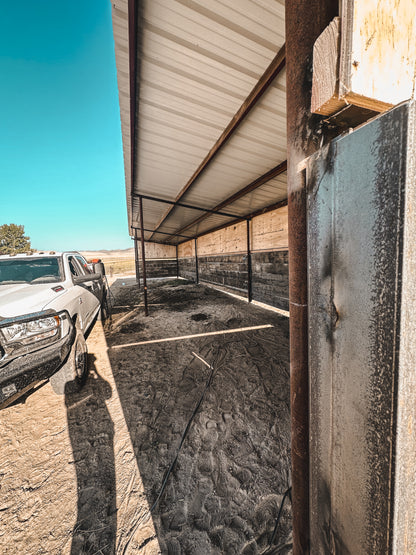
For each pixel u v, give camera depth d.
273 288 6.20
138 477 1.65
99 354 3.71
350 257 0.45
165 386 2.76
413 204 0.34
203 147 3.37
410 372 0.38
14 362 1.91
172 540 1.30
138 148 3.50
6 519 1.40
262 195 5.07
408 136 0.32
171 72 2.11
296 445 0.68
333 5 0.51
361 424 0.45
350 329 0.47
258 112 2.51
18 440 1.98
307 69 0.54
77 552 1.25
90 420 2.21
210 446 1.90
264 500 1.50
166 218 8.37
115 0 1.46
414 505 0.41
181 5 1.53
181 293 9.38
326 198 0.50
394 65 0.43
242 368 3.16
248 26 1.66
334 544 0.55
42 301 2.30
